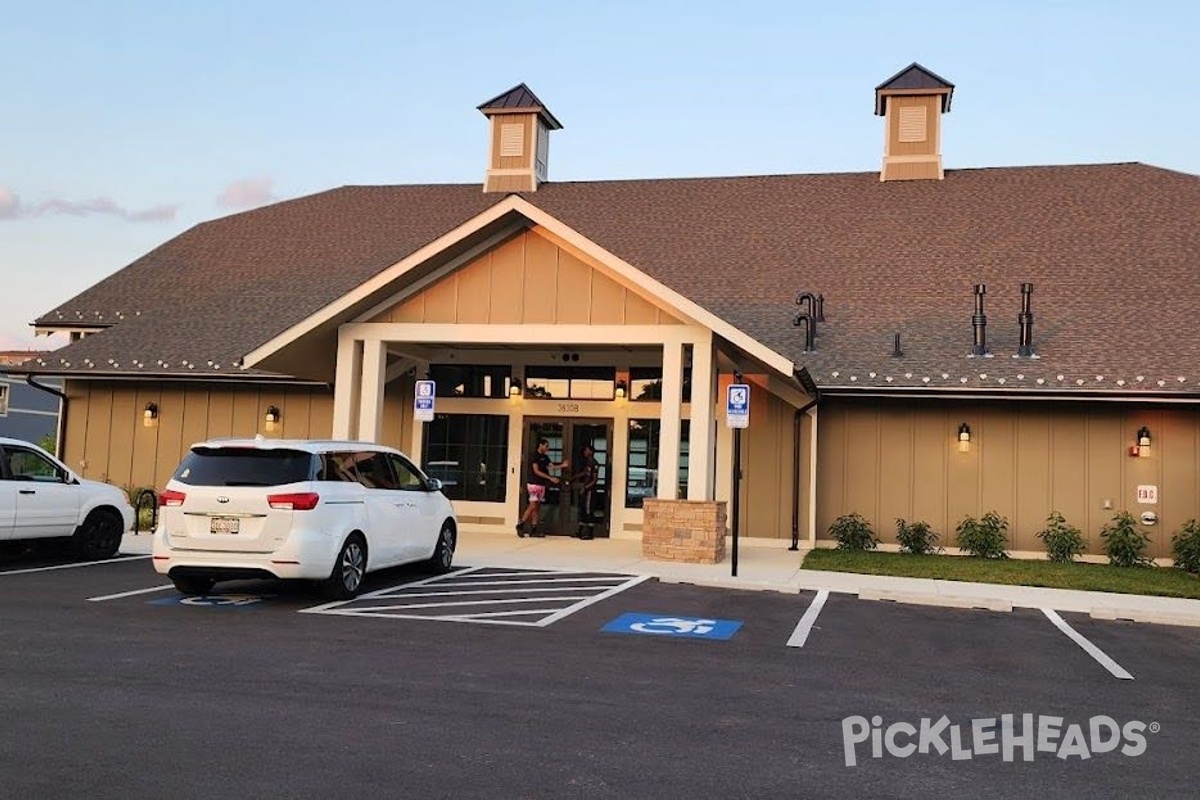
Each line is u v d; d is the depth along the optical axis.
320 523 10.72
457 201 25.61
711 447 15.79
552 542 18.05
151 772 5.27
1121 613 11.65
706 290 20.33
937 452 18.12
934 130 23.64
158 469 21.30
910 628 10.52
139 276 24.06
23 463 13.62
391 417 20.52
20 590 11.35
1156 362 16.80
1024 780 5.61
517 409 19.89
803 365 17.84
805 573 14.39
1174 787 5.55
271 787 5.09
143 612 10.12
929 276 20.02
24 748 5.61
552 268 16.30
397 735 6.05
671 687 7.49
